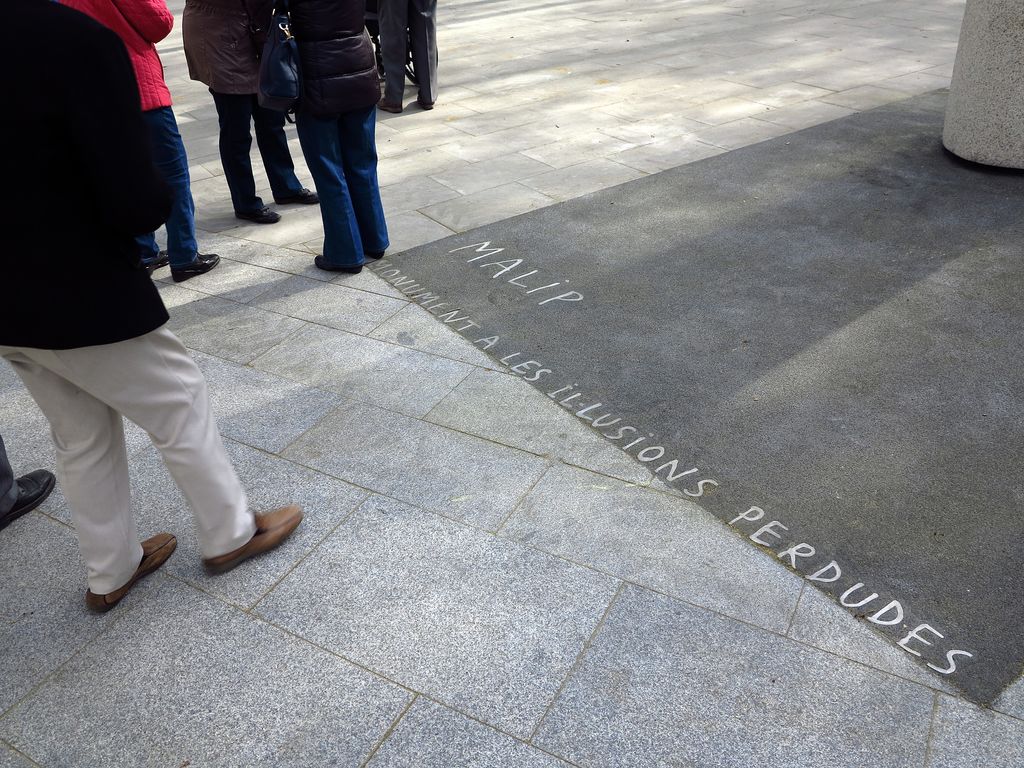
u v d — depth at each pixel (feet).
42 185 6.35
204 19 16.34
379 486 9.96
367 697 7.36
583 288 14.53
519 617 8.07
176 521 9.66
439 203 18.69
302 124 14.28
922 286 13.89
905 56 29.76
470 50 34.99
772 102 24.97
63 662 7.91
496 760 6.76
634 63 31.01
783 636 7.72
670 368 12.03
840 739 6.78
